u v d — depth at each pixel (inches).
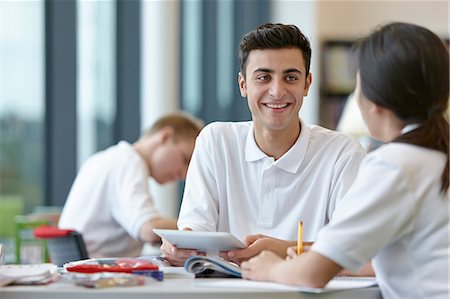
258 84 93.2
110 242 144.0
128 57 217.8
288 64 91.8
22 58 188.2
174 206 225.0
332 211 97.4
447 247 71.7
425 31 74.1
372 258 73.0
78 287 73.6
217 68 255.8
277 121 93.0
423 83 72.8
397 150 72.6
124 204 140.1
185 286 74.3
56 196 195.6
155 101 220.5
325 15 257.4
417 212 71.8
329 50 253.4
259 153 97.6
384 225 71.4
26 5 189.0
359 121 186.4
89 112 205.6
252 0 258.5
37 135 192.2
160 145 148.7
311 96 249.9
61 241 126.5
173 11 223.0
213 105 253.9
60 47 195.6
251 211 99.0
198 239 82.7
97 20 207.9
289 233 97.6
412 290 72.7
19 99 187.8
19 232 146.6
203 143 101.6
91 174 144.9
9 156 186.1
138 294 71.5
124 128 216.7
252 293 71.7
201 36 249.9
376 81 73.8
